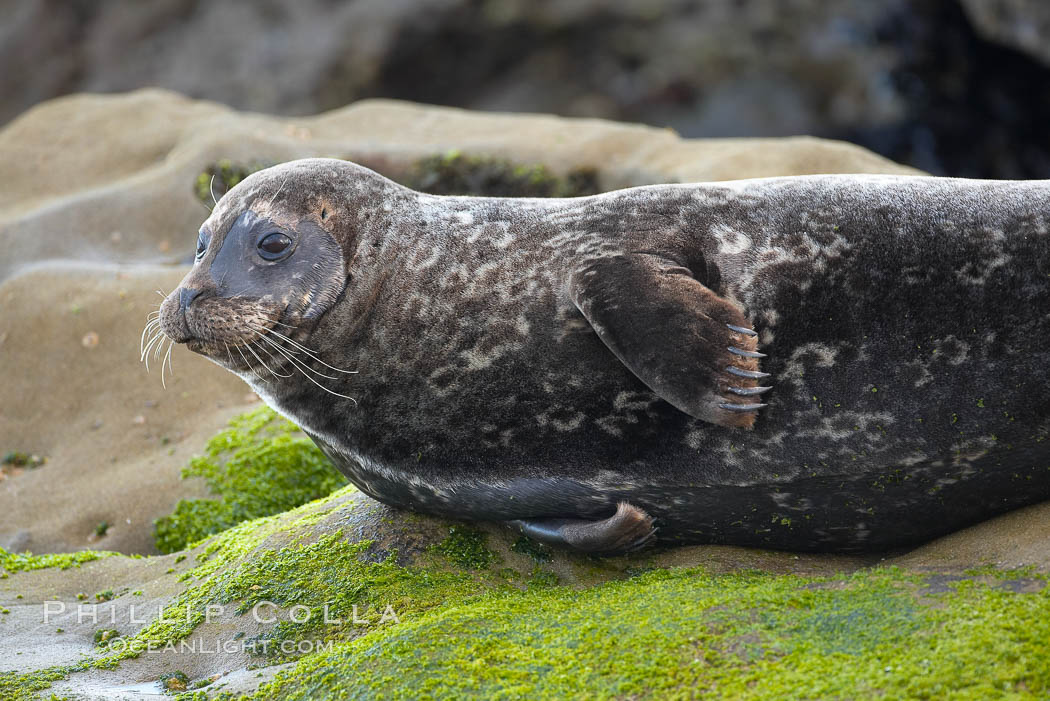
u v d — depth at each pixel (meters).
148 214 32.62
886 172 30.55
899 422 15.27
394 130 37.16
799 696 12.20
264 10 59.78
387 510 18.38
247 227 17.53
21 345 28.84
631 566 16.88
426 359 16.84
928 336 15.28
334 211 17.67
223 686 15.34
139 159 36.31
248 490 23.89
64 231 32.50
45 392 27.89
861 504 15.88
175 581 18.94
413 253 17.39
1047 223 15.39
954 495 15.62
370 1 58.31
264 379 17.83
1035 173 46.47
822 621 13.49
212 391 27.28
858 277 15.63
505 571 16.98
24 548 23.72
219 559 19.08
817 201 16.27
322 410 17.58
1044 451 15.10
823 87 52.25
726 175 30.56
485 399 16.53
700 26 55.12
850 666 12.52
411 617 15.94
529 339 16.38
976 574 13.99
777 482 15.76
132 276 30.06
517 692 13.29
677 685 12.86
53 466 26.14
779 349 15.65
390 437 17.09
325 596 16.86
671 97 55.56
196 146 34.28
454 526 17.78
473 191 33.88
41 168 36.50
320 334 17.36
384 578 16.83
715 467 15.81
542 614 15.02
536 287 16.55
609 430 16.05
